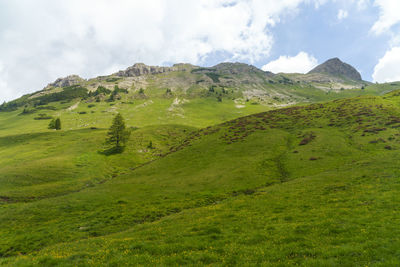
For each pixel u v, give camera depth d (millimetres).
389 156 47531
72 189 65438
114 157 103250
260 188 45750
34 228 33969
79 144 119938
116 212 38594
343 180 37562
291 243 16125
